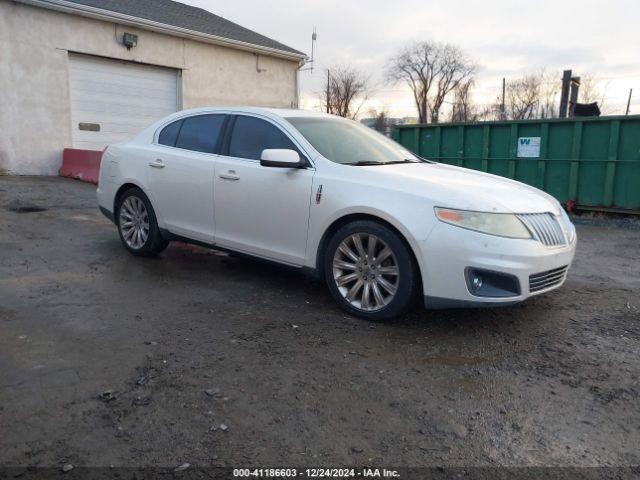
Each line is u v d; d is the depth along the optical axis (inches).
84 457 93.3
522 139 417.7
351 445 99.5
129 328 148.8
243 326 153.8
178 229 211.2
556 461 96.7
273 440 100.0
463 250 143.8
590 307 181.5
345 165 170.7
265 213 181.5
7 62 473.1
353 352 138.8
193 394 114.8
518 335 154.1
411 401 115.6
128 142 235.1
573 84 522.3
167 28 576.7
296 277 206.4
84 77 532.1
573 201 398.9
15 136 484.7
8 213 309.9
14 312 156.7
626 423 109.6
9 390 113.3
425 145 472.4
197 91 631.8
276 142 185.9
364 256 160.6
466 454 98.0
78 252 232.7
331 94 1745.8
